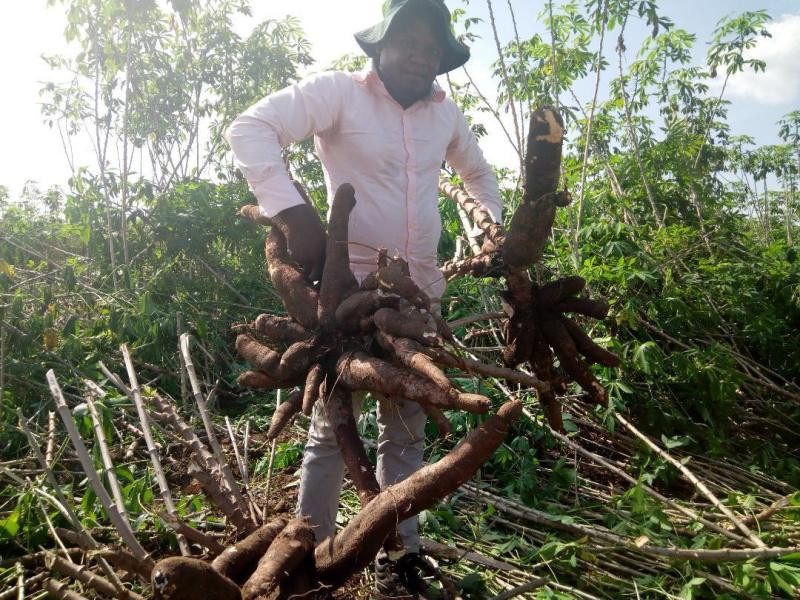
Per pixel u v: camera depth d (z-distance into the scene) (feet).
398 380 4.87
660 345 13.67
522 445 10.21
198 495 9.05
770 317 13.62
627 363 11.64
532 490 9.77
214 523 8.33
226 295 16.63
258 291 17.46
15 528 7.09
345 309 5.62
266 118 6.36
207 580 4.20
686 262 15.69
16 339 11.73
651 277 12.07
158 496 9.57
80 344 12.41
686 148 17.90
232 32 26.68
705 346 13.92
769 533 8.07
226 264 17.51
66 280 13.98
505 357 7.04
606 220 14.61
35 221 20.36
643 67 19.33
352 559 5.11
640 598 7.36
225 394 14.05
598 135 17.43
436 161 7.36
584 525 8.86
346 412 5.63
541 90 15.56
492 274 7.02
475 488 9.72
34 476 9.48
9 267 13.24
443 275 7.48
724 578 7.55
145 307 13.21
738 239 17.87
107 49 19.74
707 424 12.07
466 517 9.09
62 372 12.39
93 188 16.92
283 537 5.22
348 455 5.45
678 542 8.15
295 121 6.52
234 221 16.75
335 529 7.91
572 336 6.81
